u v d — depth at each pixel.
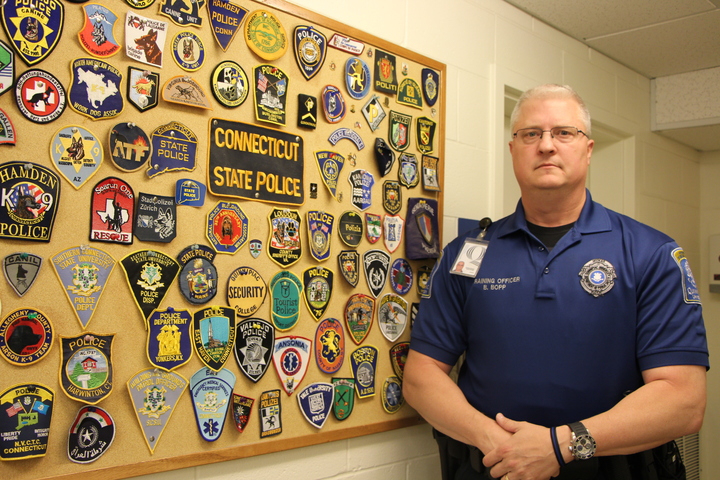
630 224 1.18
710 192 2.97
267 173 1.17
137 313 0.98
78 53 0.94
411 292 1.46
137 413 0.97
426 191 1.51
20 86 0.88
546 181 1.15
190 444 1.03
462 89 1.66
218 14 1.10
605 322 1.10
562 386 1.11
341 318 1.29
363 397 1.32
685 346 1.05
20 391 0.86
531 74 1.91
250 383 1.12
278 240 1.18
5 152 0.86
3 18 0.86
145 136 1.00
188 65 1.06
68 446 0.90
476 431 1.11
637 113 2.49
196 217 1.06
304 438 1.20
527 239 1.23
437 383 1.23
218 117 1.10
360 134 1.35
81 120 0.94
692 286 1.10
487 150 1.74
